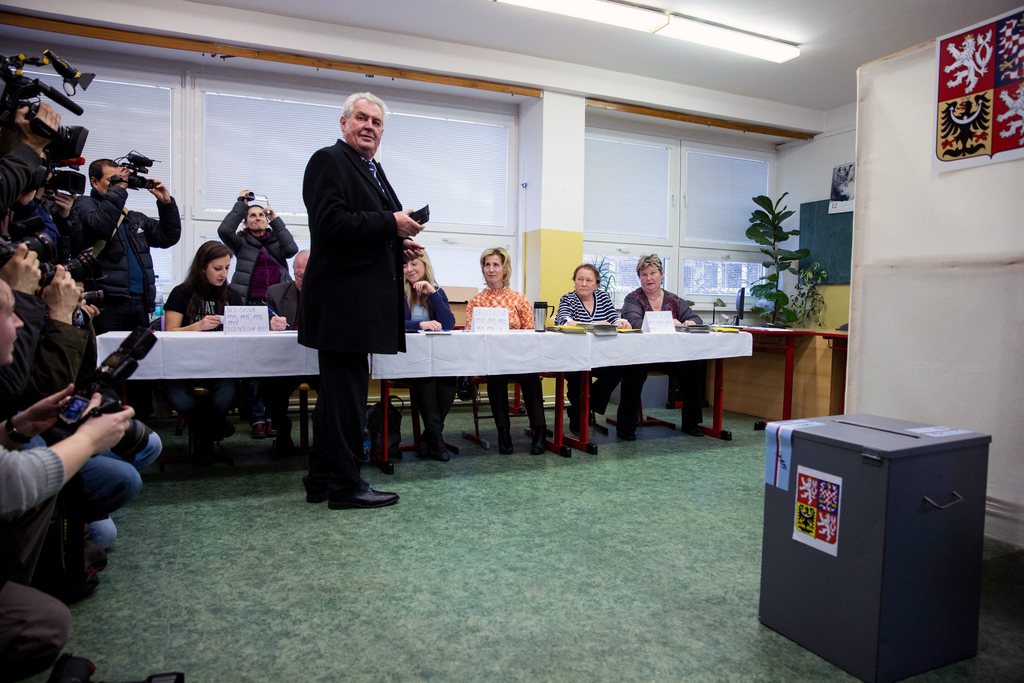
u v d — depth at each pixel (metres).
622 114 5.79
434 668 1.31
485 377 3.56
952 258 1.96
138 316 3.28
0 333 0.96
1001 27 1.81
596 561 1.90
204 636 1.43
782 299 6.17
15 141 1.54
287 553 1.93
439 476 2.86
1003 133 1.82
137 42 4.07
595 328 3.28
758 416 4.76
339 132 4.98
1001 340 1.85
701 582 1.76
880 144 2.17
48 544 1.50
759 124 6.17
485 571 1.81
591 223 5.98
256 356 2.50
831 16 4.34
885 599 1.24
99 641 1.39
